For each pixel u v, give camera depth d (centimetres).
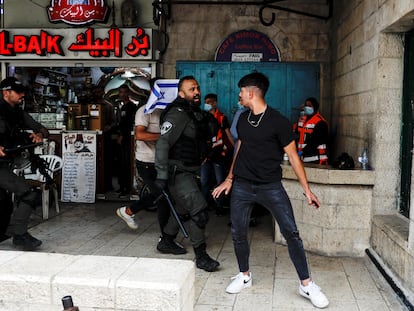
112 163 830
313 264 452
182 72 773
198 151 446
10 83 483
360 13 536
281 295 378
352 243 473
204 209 438
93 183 739
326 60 755
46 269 209
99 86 812
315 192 479
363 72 517
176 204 480
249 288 392
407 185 439
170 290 192
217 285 400
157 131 522
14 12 774
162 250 493
